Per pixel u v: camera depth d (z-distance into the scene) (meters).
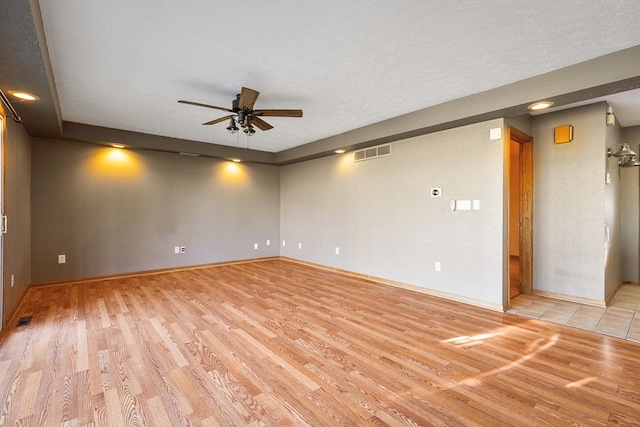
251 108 3.08
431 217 4.24
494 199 3.60
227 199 6.54
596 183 3.73
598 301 3.72
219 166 6.43
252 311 3.56
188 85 3.15
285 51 2.49
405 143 4.57
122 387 2.04
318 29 2.19
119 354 2.49
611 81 2.52
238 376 2.18
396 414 1.79
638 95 3.52
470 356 2.49
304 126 4.71
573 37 2.28
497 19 2.07
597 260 3.73
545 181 4.13
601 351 2.57
